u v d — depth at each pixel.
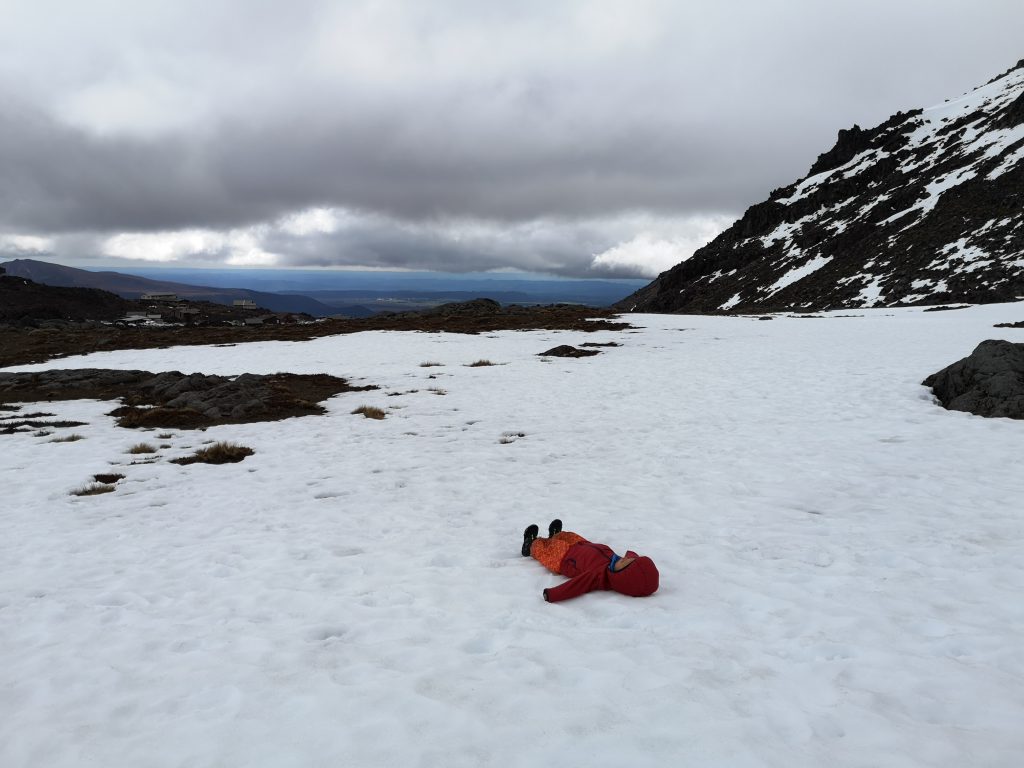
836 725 4.10
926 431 14.94
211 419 19.83
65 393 25.03
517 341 44.50
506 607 6.58
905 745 3.83
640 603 6.53
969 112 161.38
